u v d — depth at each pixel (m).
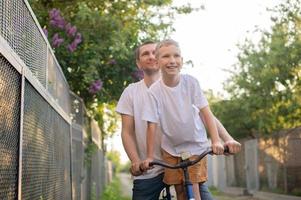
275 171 18.45
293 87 16.30
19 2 3.89
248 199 19.16
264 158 19.66
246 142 22.16
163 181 4.49
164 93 4.34
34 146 4.37
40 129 4.73
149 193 4.80
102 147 19.36
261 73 17.36
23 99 3.82
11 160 3.49
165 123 4.38
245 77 19.31
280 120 18.69
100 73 10.66
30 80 4.17
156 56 4.36
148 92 4.43
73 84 10.40
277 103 17.66
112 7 11.17
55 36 9.60
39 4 10.41
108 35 10.38
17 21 3.82
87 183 11.50
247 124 22.56
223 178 26.19
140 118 4.86
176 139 4.39
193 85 4.36
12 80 3.53
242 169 23.14
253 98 18.81
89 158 11.59
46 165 5.08
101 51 10.27
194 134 4.39
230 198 20.33
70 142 7.84
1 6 3.26
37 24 4.82
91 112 12.23
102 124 15.52
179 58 4.28
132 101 4.93
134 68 10.65
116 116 15.48
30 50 4.42
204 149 4.43
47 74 5.49
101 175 18.83
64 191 6.86
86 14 10.07
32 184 4.23
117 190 26.12
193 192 4.13
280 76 16.06
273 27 16.14
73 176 8.22
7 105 3.36
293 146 16.67
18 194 3.62
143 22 11.41
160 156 4.72
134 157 4.75
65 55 9.98
